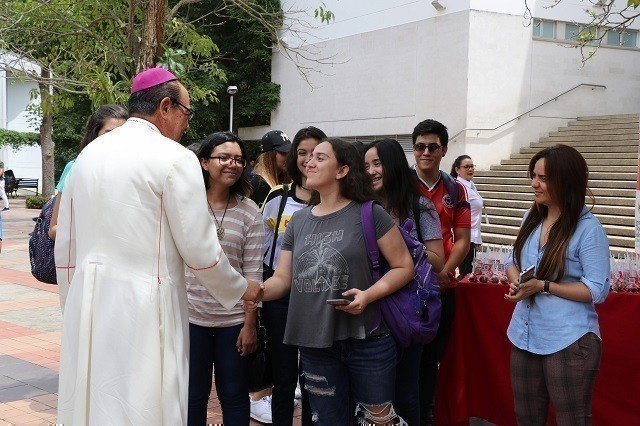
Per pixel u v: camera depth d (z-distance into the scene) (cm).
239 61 2430
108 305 272
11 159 3766
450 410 452
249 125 2542
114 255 275
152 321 274
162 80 297
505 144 1745
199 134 2384
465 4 1700
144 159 277
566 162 346
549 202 354
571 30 1803
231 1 894
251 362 393
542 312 349
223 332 377
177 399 279
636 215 550
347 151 339
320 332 327
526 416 363
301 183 430
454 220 447
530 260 366
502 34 1723
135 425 268
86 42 827
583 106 1822
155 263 278
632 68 1869
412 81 1855
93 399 271
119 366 270
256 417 495
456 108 1730
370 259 332
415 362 392
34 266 426
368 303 321
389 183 396
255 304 337
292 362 414
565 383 340
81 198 282
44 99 865
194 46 848
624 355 400
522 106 1756
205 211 285
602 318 407
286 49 945
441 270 406
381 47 1948
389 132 1936
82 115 2395
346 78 2072
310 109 2225
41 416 491
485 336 443
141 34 713
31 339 717
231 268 298
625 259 447
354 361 335
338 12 2083
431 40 1795
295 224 356
